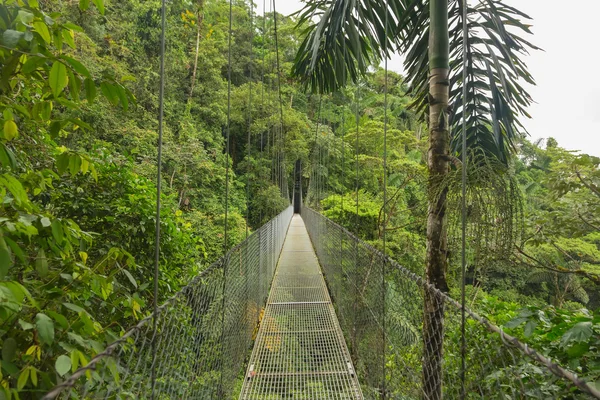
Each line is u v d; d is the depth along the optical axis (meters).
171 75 10.77
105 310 1.45
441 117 1.65
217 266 1.55
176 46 11.22
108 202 2.11
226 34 14.29
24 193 0.75
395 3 2.14
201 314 1.37
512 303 2.03
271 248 4.96
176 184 8.60
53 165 1.48
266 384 2.37
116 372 0.69
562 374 0.56
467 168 1.36
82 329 0.81
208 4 14.05
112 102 0.85
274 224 5.54
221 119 12.36
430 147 1.68
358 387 2.28
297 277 5.23
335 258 3.88
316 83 2.70
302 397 2.22
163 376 1.03
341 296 3.37
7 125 0.78
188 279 2.56
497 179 1.29
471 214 1.30
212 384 1.49
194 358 1.31
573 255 4.53
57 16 0.82
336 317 3.51
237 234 8.16
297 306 3.88
